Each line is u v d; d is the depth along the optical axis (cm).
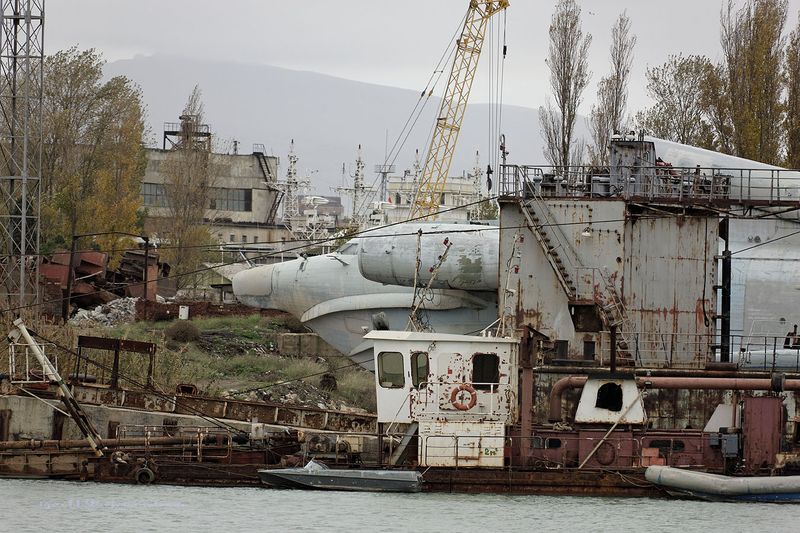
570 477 11319
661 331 13388
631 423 11431
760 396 11444
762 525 10344
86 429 11862
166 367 15075
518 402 11812
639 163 13675
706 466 11431
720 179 13875
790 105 19662
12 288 18638
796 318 14288
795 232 14512
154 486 11588
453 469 11319
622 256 13388
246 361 17062
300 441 11806
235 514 10381
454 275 15062
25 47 18712
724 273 13350
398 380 11500
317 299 17350
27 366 12569
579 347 13412
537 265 13525
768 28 19850
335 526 10012
